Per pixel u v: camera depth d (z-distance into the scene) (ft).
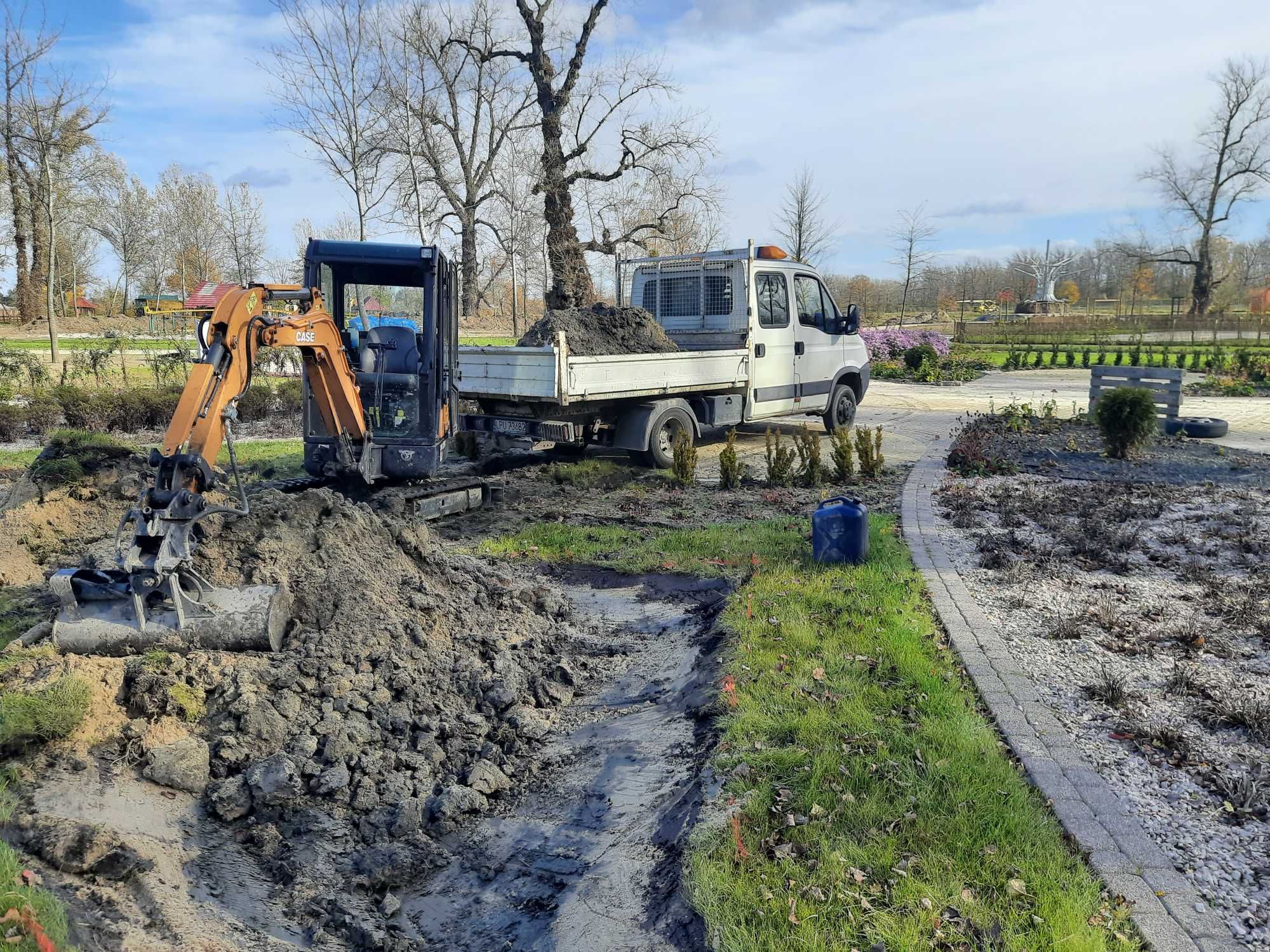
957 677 16.65
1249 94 168.86
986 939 9.59
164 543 15.76
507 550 27.04
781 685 15.96
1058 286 295.48
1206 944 9.55
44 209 79.00
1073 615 20.54
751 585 21.88
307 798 13.55
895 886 10.47
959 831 11.46
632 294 45.73
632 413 37.68
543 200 93.81
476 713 16.38
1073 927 9.64
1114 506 31.78
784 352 43.98
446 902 11.71
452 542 28.19
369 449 27.40
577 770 14.82
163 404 51.21
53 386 60.70
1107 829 11.76
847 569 22.99
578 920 10.94
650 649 19.76
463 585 20.93
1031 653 18.24
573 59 90.68
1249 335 151.23
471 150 90.68
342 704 15.53
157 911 10.26
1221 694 16.16
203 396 16.49
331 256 27.96
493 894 11.78
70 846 10.82
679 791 13.37
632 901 11.13
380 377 28.32
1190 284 239.71
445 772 14.69
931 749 13.52
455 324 30.07
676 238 101.19
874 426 55.72
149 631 15.88
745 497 34.12
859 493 34.71
